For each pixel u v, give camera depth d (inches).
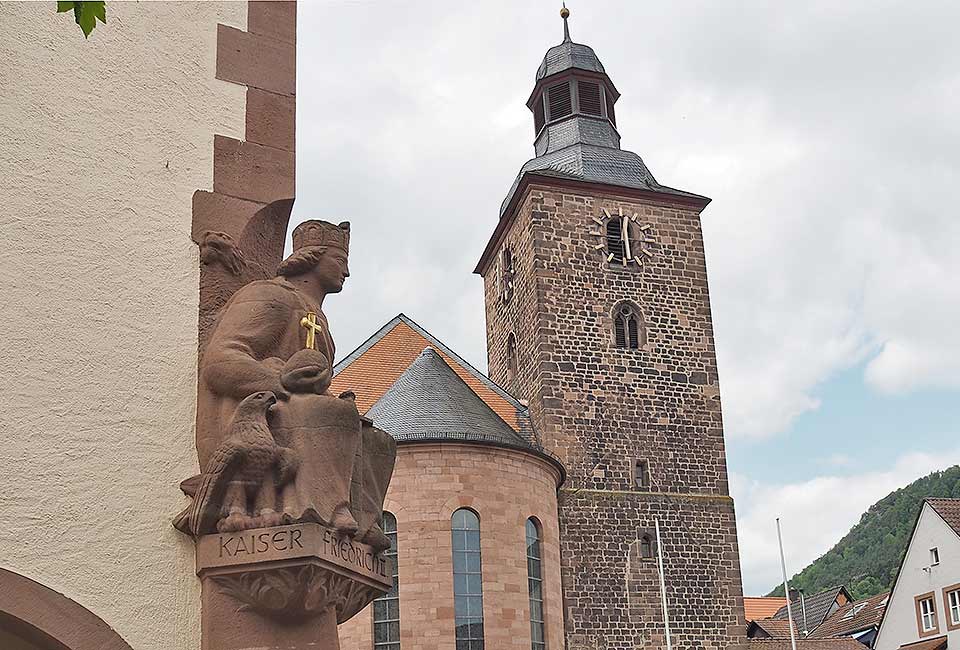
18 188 219.9
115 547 204.5
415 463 1167.6
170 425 217.9
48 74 230.8
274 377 213.6
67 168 226.4
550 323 1562.5
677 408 1571.1
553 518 1254.3
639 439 1540.4
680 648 1453.0
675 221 1670.8
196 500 205.9
